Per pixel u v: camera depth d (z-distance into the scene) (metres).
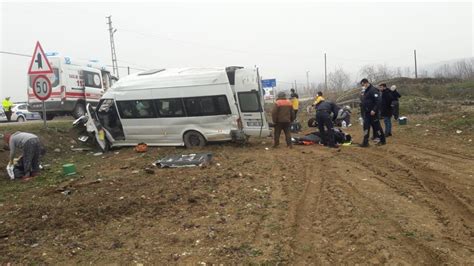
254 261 5.18
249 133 15.12
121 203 7.86
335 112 14.80
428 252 5.24
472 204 6.94
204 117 15.06
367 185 8.56
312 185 8.84
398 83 42.22
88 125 15.85
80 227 6.75
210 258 5.32
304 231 6.16
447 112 21.47
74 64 21.03
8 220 7.28
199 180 9.53
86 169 12.21
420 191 7.98
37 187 10.04
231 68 15.07
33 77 13.01
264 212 7.07
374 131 14.31
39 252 5.80
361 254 5.29
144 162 12.83
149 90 15.58
